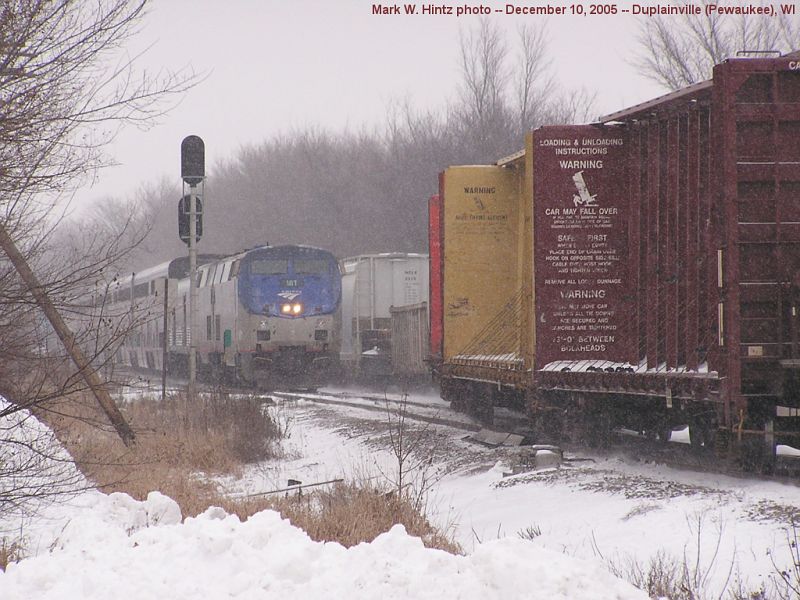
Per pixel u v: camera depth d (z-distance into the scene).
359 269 132.75
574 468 50.00
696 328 46.81
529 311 60.16
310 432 79.62
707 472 45.94
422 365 112.44
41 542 31.67
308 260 120.12
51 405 38.94
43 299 36.53
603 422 57.34
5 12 33.50
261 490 50.84
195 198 89.38
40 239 36.84
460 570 19.28
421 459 60.03
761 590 25.83
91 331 40.28
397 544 20.94
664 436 58.22
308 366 119.06
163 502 36.38
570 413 58.75
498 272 73.81
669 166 50.34
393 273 133.75
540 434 62.09
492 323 73.50
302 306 118.94
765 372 42.91
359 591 18.47
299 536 22.70
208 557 21.39
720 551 29.98
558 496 43.34
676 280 49.19
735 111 42.81
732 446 42.41
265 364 117.50
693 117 48.00
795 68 42.62
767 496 36.19
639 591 18.50
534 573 18.16
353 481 43.62
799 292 42.78
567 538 35.59
